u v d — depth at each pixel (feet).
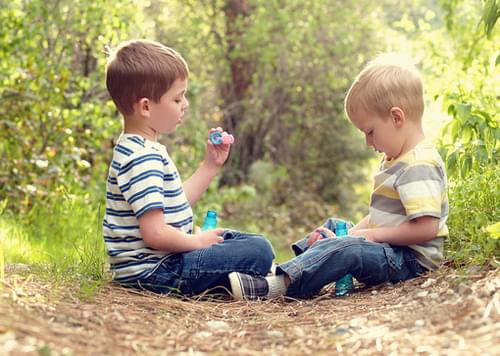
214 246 11.19
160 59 11.27
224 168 51.90
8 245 15.14
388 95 11.23
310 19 50.44
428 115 17.20
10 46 25.20
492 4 12.91
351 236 11.16
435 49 27.48
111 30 27.96
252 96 52.95
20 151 23.89
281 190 53.42
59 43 28.27
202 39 51.78
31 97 24.45
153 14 46.19
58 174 23.66
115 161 11.08
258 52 51.96
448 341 7.55
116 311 9.02
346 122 53.83
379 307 9.68
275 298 11.02
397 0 57.36
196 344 8.04
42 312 8.20
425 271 11.37
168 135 39.45
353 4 51.98
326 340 8.13
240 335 8.55
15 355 6.48
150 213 10.66
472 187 12.48
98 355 7.06
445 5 28.27
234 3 52.54
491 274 9.70
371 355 7.45
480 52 23.66
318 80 52.24
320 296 11.19
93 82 28.50
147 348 7.64
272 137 53.83
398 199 11.28
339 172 55.11
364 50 52.54
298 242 12.32
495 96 14.94
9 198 22.81
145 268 10.96
